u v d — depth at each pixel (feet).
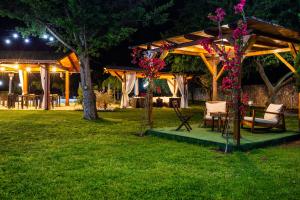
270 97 63.93
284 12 52.70
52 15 46.50
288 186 16.53
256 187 16.31
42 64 66.95
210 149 25.96
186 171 19.12
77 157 22.40
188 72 80.43
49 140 29.35
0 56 69.21
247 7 57.62
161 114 59.98
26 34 49.83
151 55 38.19
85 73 48.88
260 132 33.91
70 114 55.77
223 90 28.53
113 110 66.64
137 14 47.70
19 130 35.50
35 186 16.14
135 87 88.12
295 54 33.99
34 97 72.90
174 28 66.85
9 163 20.48
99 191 15.52
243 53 27.22
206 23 59.82
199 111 68.28
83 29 46.93
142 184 16.61
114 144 27.63
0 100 77.30
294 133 33.19
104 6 47.03
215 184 16.70
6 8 45.83
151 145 27.45
